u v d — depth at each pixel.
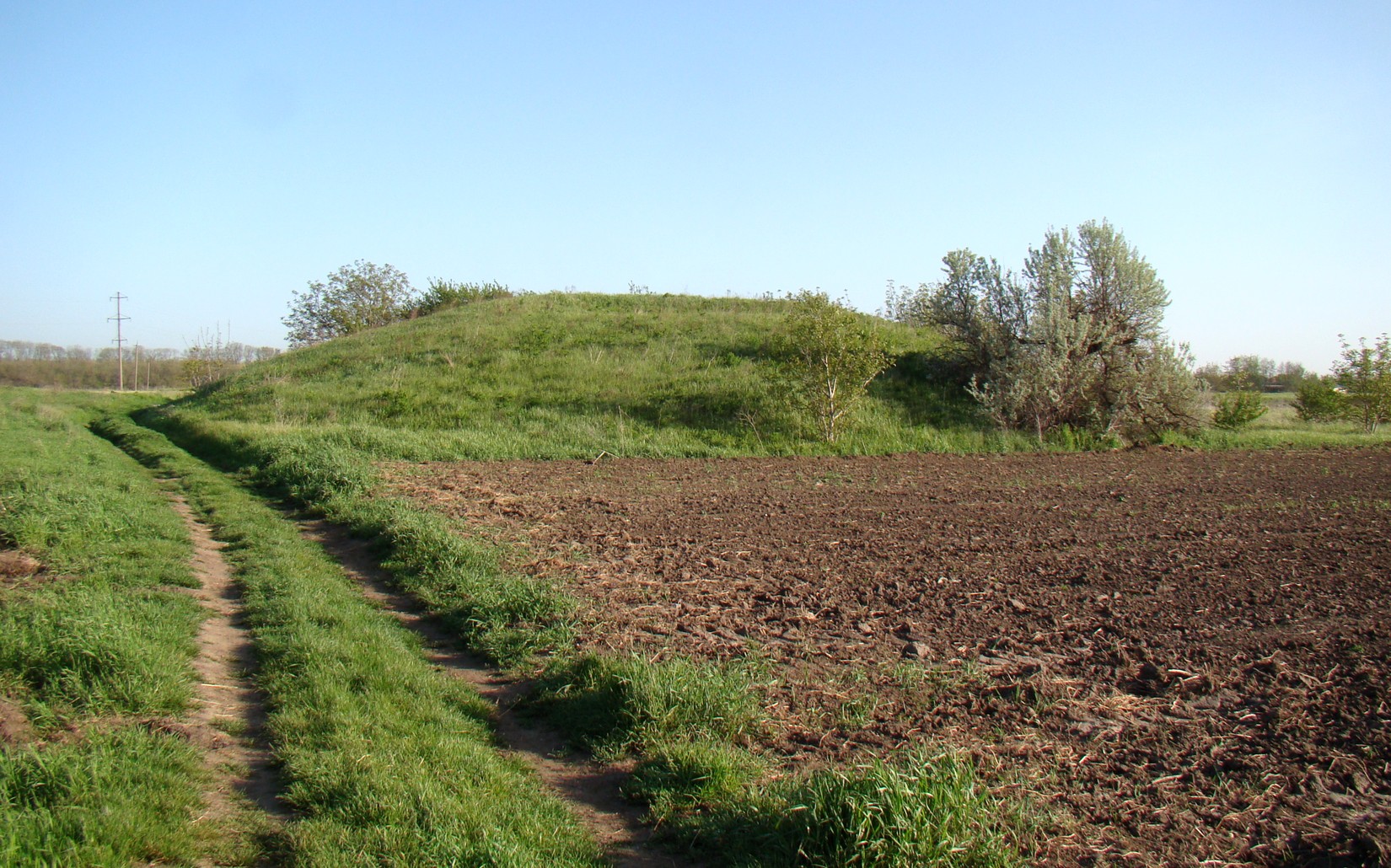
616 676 5.55
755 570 9.02
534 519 11.96
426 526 10.41
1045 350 21.84
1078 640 6.66
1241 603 7.62
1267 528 11.06
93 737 4.64
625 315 32.69
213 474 16.38
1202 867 3.68
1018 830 3.86
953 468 18.20
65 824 3.72
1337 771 4.52
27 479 12.33
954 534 10.95
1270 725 5.09
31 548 8.80
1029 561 9.39
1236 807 4.18
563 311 33.91
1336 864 3.69
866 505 13.38
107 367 84.12
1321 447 22.02
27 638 5.70
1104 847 3.82
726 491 14.84
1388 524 11.21
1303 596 7.77
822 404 21.58
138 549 9.23
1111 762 4.66
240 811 4.20
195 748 4.77
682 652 6.39
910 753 4.28
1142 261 22.55
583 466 18.42
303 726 5.09
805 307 21.97
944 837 3.54
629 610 7.50
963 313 24.02
